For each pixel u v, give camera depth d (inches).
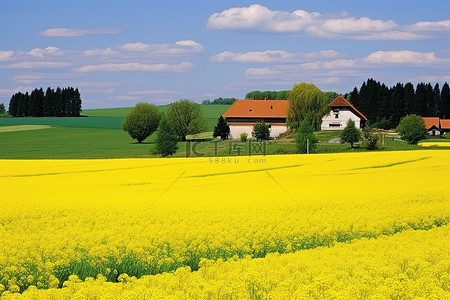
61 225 856.9
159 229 808.3
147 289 500.7
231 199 1152.8
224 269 598.5
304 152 2731.3
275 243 757.3
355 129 3080.7
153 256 668.1
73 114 7554.1
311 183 1446.9
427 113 6122.1
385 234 832.9
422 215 921.5
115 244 712.4
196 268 683.4
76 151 3427.7
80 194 1273.4
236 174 1649.9
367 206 1031.0
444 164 1878.7
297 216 922.7
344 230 822.5
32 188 1389.0
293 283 513.0
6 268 609.9
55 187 1403.8
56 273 636.1
